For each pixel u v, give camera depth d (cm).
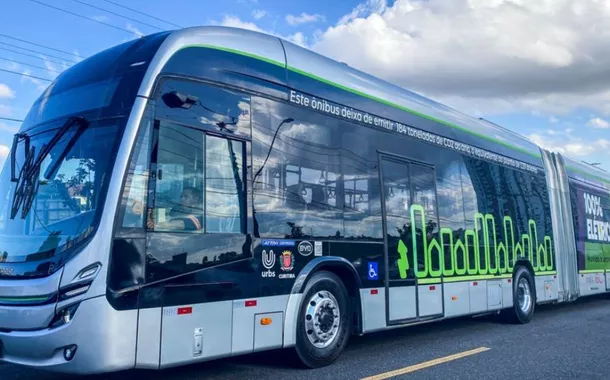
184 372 641
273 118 634
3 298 504
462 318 1195
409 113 870
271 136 628
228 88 589
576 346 864
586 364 734
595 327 1081
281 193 628
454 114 1002
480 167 1038
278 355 697
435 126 928
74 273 465
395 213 799
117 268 473
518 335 966
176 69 544
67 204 509
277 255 611
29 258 498
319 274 671
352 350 796
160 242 504
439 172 915
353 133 748
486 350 813
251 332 574
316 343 661
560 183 1366
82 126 534
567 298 1303
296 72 678
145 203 499
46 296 472
